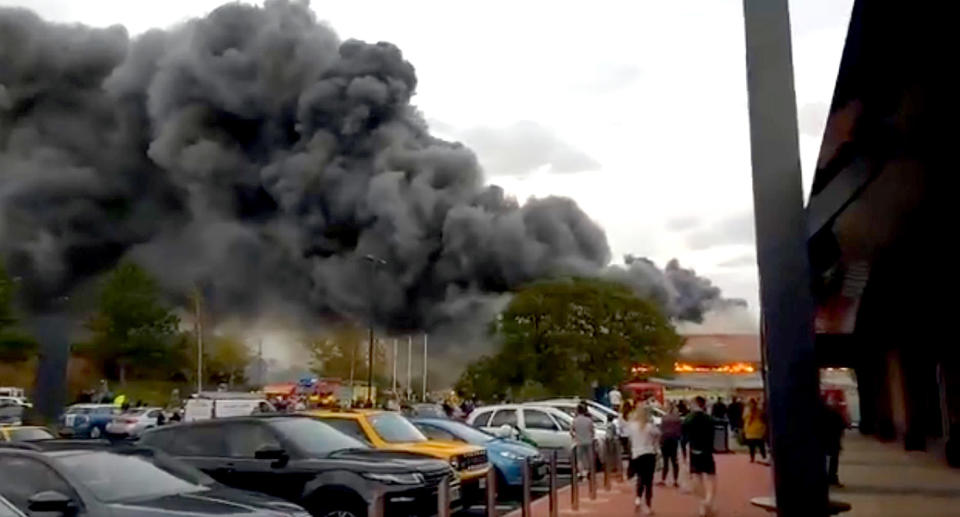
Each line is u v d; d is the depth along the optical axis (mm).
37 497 6676
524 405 21641
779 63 4668
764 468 21391
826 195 10570
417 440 13359
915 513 12953
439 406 42344
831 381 45094
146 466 7812
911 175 10078
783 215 4562
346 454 10461
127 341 58781
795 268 4512
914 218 12070
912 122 8672
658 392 42562
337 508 9781
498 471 15531
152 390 59844
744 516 13039
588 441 16203
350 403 49250
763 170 4609
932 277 16938
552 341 45906
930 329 23453
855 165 9789
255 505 7250
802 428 4438
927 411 26672
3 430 23062
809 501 4379
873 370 37125
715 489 14383
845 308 21547
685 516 13188
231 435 10461
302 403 43969
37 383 54375
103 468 7430
